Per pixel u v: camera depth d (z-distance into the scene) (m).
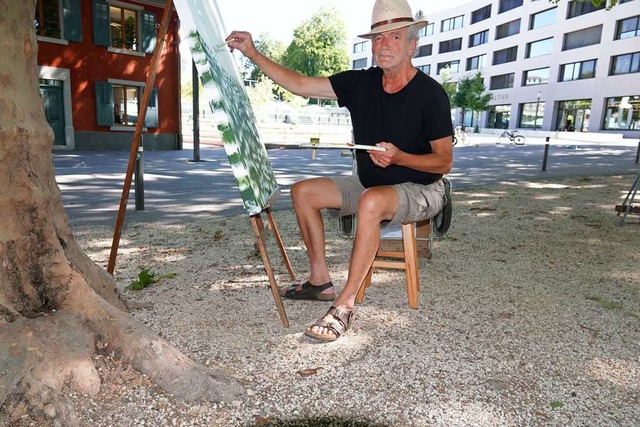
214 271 3.63
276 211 6.29
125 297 2.81
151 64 2.82
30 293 2.03
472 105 46.72
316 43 72.06
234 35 2.95
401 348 2.43
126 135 17.62
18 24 2.04
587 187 9.20
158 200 6.99
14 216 2.01
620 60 37.06
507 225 5.60
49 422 1.68
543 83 44.47
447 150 2.75
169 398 1.92
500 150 22.08
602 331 2.71
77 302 2.09
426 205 2.76
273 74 3.04
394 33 2.66
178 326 2.60
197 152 13.39
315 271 3.04
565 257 4.25
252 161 2.59
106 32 16.64
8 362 1.73
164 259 3.94
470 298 3.17
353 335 2.57
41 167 2.21
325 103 57.12
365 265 2.56
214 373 2.03
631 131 36.19
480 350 2.43
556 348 2.47
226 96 2.35
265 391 2.02
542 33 43.81
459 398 2.01
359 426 1.82
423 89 2.74
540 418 1.89
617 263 4.09
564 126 42.44
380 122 2.83
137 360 1.99
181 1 2.08
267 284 3.36
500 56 50.19
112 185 8.44
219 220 5.62
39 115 2.19
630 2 35.50
